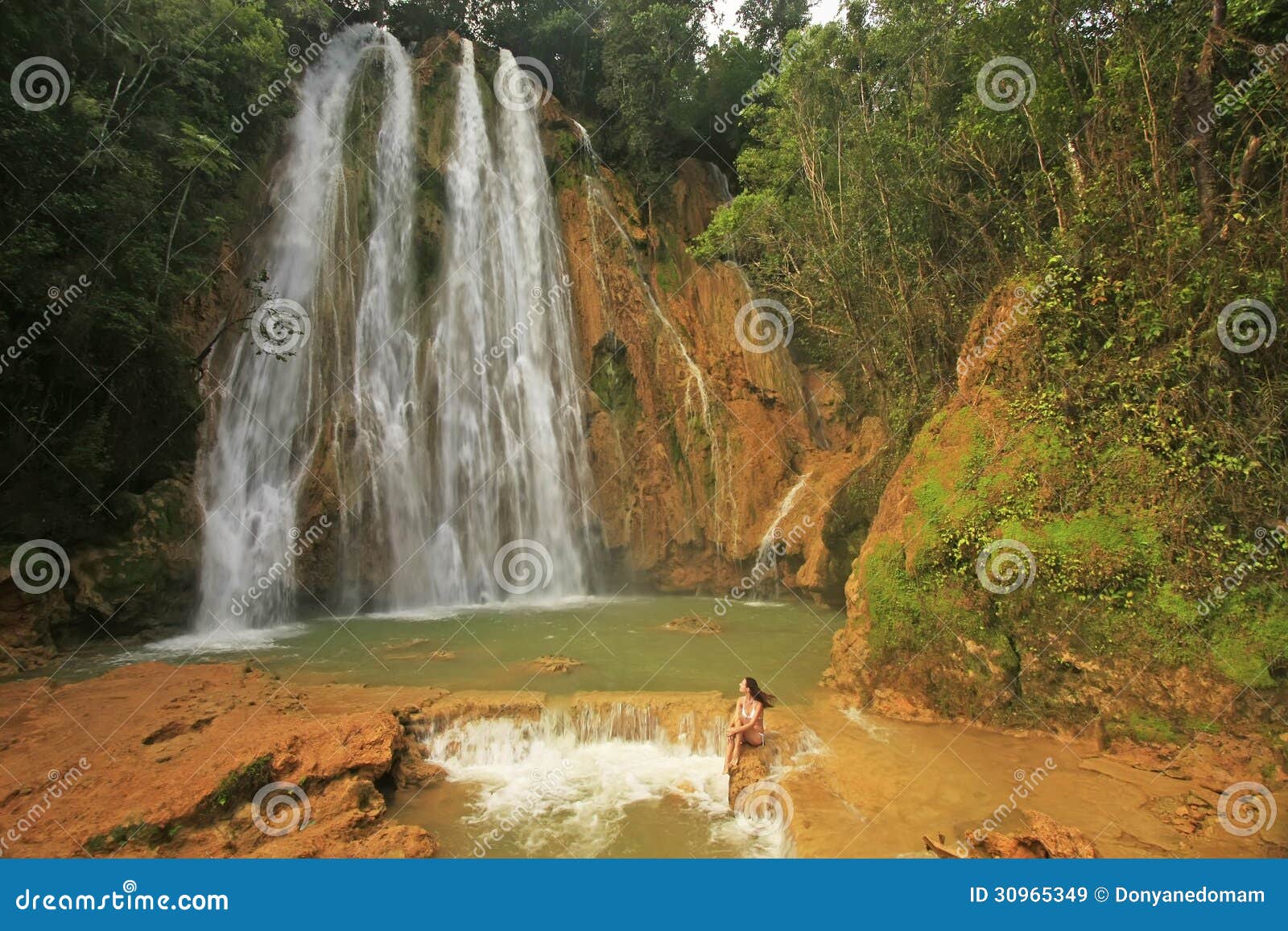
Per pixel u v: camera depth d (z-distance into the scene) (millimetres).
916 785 7477
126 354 14172
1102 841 6324
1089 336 10148
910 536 9914
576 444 22438
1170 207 10055
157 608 14328
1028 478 9531
